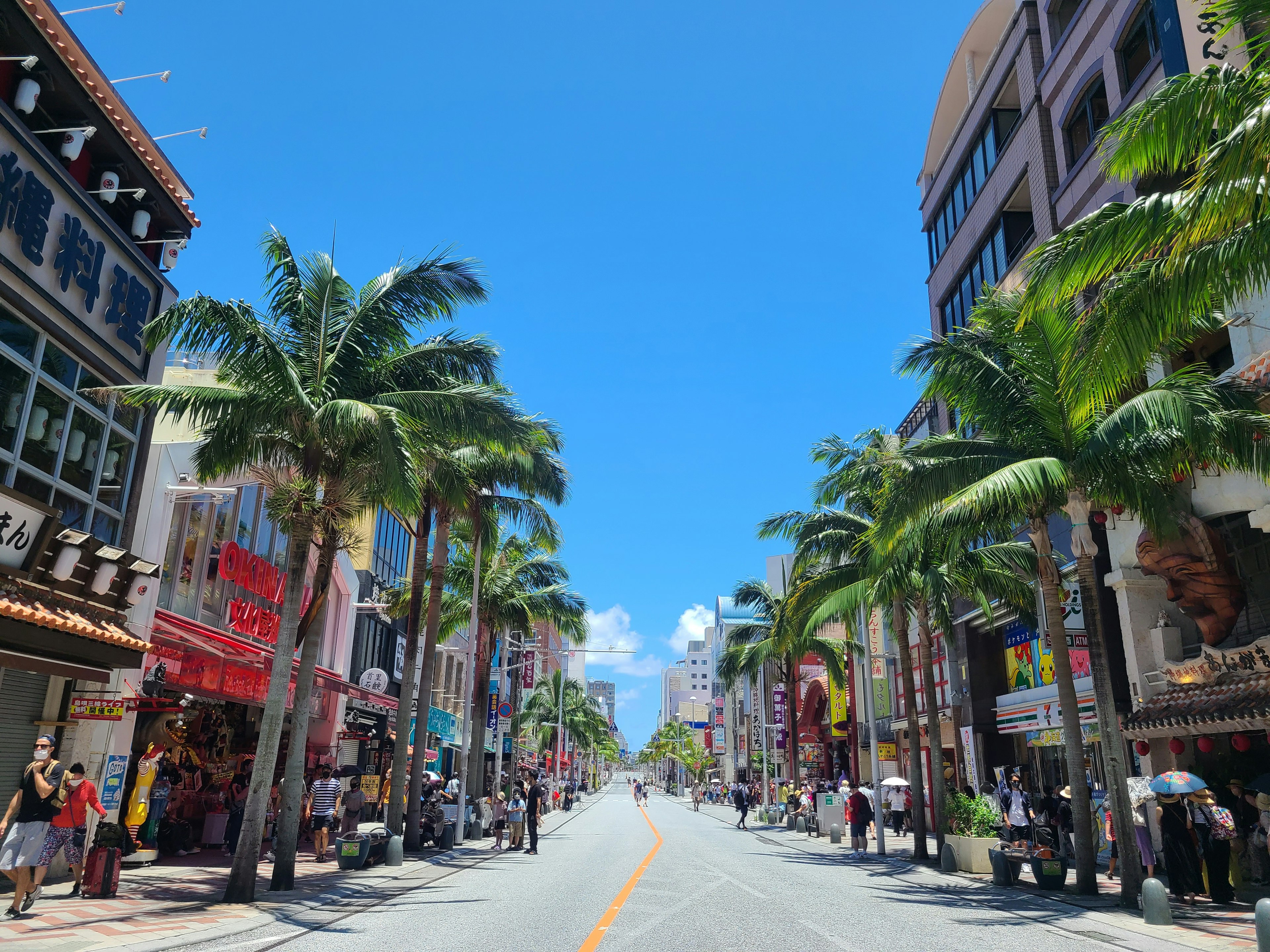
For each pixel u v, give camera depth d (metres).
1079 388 12.20
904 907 13.18
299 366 14.51
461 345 15.73
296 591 13.70
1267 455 12.35
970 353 15.29
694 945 9.70
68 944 8.66
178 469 17.94
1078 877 14.48
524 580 34.00
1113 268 9.84
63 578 13.12
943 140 37.44
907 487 15.09
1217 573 17.25
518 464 22.95
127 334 15.85
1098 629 13.98
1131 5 21.05
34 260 13.29
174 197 17.19
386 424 13.05
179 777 19.97
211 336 13.12
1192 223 8.77
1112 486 13.91
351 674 31.70
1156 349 10.80
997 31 33.81
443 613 32.69
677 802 96.81
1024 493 13.52
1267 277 9.27
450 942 9.81
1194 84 9.22
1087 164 23.05
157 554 17.16
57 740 14.41
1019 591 21.39
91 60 14.34
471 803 29.75
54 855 10.70
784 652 39.44
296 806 14.34
